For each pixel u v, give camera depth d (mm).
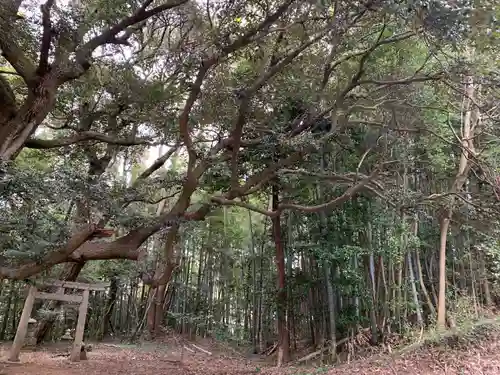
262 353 14102
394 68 7770
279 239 11961
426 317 10156
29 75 5805
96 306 19016
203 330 17156
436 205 9141
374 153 9484
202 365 11500
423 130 8211
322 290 11367
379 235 10203
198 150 7055
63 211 7152
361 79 7395
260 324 14750
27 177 4988
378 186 8344
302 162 8992
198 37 5707
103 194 5883
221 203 7039
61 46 5793
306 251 11508
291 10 5629
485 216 8508
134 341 17172
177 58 5945
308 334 12773
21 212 5461
